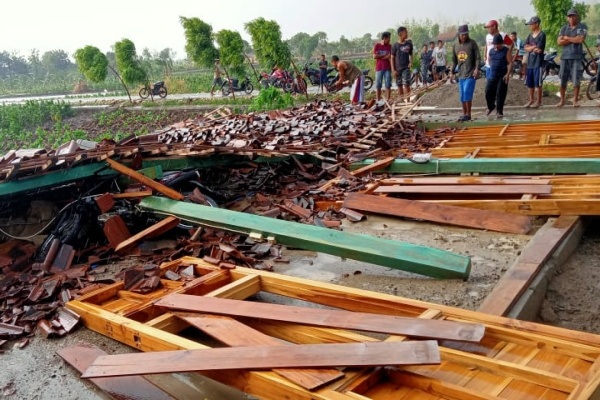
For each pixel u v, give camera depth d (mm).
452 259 4574
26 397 3469
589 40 33406
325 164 8508
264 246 5438
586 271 4754
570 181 6375
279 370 2879
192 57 28375
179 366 3072
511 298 3891
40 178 5648
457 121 12039
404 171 8000
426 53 24047
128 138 6691
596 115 11430
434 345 2842
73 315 4254
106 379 3525
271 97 18031
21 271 5375
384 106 12312
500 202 5910
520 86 15484
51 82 67562
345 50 67812
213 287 4492
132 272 4715
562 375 2742
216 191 7559
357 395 2629
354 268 5020
